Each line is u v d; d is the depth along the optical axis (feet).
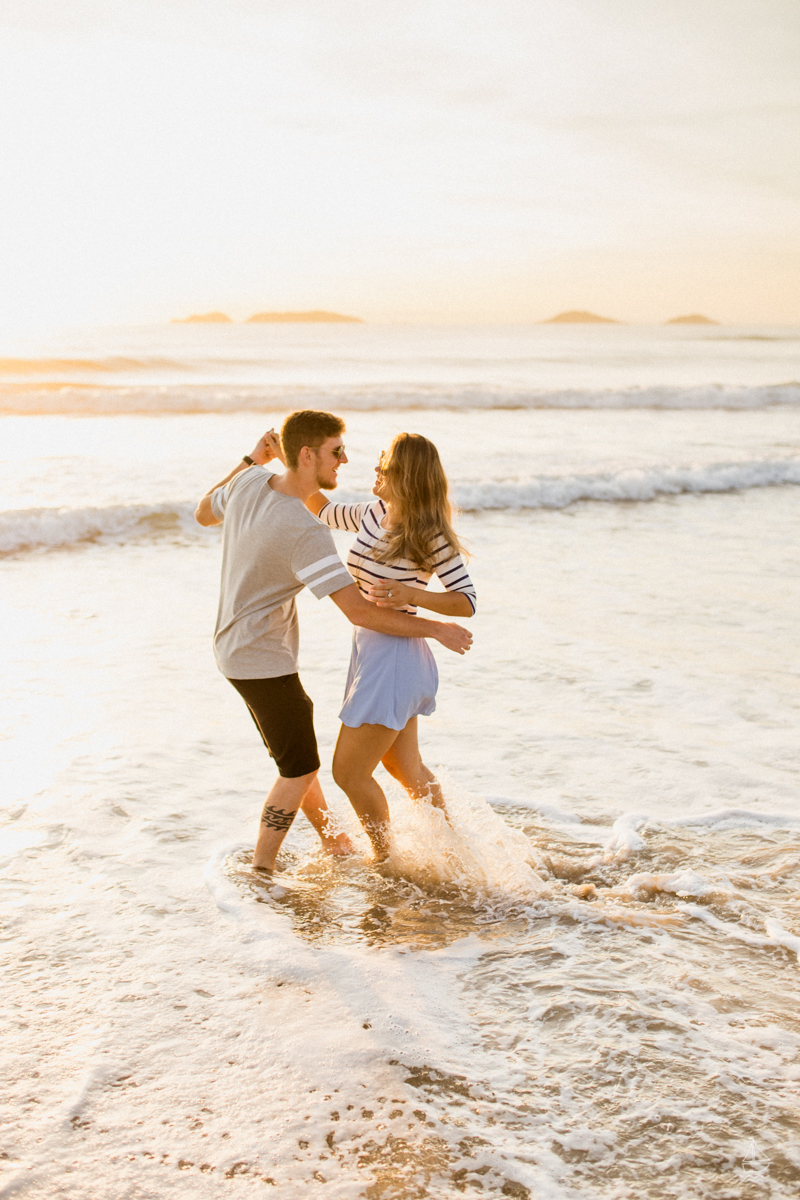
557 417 69.10
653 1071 7.91
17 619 22.67
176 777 14.35
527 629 22.71
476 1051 8.16
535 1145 7.04
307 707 11.21
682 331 473.67
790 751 15.78
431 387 82.84
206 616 23.58
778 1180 6.70
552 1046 8.25
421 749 15.70
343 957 9.62
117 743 15.57
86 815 12.85
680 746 15.97
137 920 10.23
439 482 10.57
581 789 14.25
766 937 10.28
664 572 28.40
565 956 9.86
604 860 12.05
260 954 9.60
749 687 18.90
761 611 24.36
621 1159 6.90
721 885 11.35
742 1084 7.76
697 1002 8.99
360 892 11.24
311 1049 8.09
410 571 10.86
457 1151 6.97
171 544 31.24
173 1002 8.73
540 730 16.61
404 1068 7.89
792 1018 8.74
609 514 37.60
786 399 82.07
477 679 19.27
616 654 20.92
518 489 38.96
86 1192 6.46
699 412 75.20
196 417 63.16
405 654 11.07
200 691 18.35
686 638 22.09
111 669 19.38
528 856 11.94
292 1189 6.57
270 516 10.40
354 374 109.19
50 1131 7.02
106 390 67.05
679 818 13.28
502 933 10.39
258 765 15.01
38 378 90.38
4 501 33.96
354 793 11.50
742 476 44.06
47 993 8.79
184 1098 7.45
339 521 12.00
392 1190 6.59
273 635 10.85
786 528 35.29
